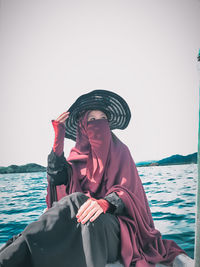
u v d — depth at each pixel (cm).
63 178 157
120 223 120
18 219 175
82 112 165
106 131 158
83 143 163
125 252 116
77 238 105
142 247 129
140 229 129
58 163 156
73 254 103
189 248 171
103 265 105
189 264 119
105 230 109
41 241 100
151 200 180
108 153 155
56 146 158
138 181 151
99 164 153
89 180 154
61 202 111
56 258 101
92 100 163
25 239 100
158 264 126
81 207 109
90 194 152
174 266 124
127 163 152
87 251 102
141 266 115
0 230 173
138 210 133
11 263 97
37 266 100
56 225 103
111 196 125
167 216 177
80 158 159
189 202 180
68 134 170
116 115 168
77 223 106
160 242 135
